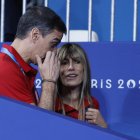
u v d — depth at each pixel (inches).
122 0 591.5
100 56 431.2
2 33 498.3
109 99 428.1
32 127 117.4
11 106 118.3
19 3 638.5
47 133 117.0
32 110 118.2
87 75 353.1
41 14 267.3
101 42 431.5
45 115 117.8
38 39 267.0
